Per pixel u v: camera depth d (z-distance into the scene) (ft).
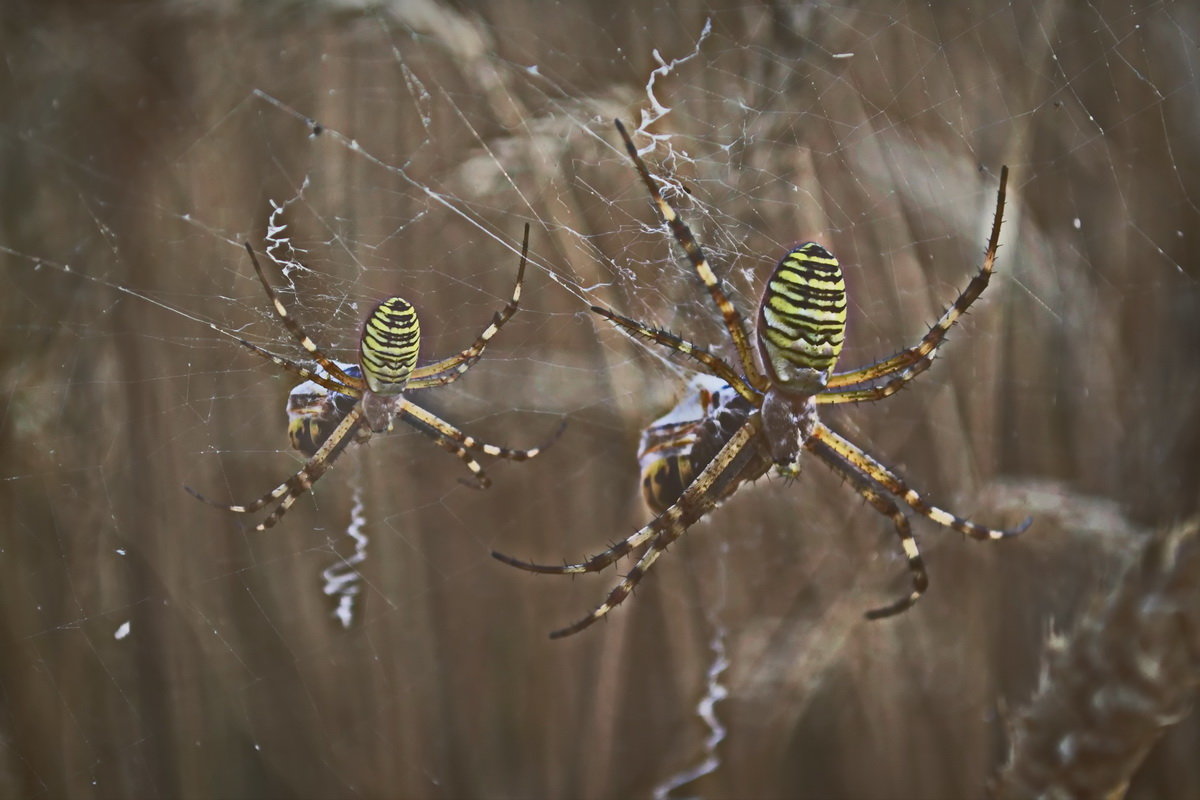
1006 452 0.94
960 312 0.74
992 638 0.97
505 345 0.95
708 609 1.01
